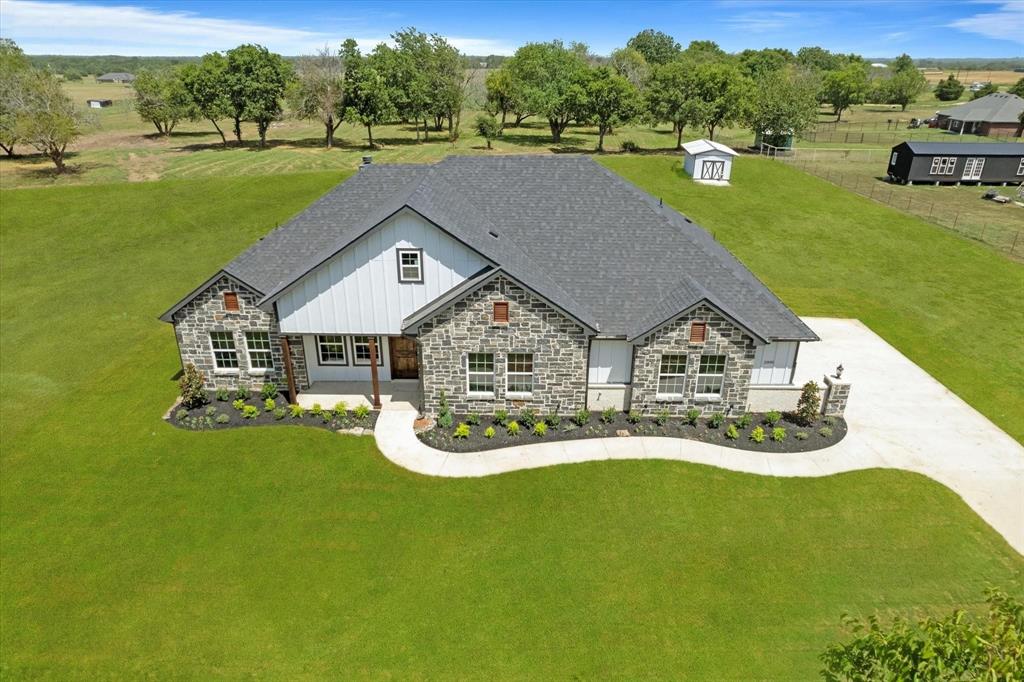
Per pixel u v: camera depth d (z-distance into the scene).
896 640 7.54
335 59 84.25
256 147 86.62
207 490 19.44
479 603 15.36
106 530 17.75
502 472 20.39
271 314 23.77
